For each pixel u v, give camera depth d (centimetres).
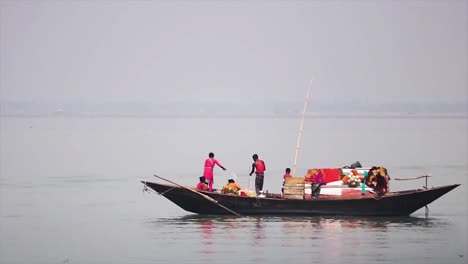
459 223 10981
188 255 9106
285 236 10044
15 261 8994
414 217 11481
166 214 12062
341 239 9881
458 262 8762
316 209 11238
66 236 10338
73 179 17388
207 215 11512
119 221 11450
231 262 8769
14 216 11988
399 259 8881
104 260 8962
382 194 11275
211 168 11925
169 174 18550
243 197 11275
